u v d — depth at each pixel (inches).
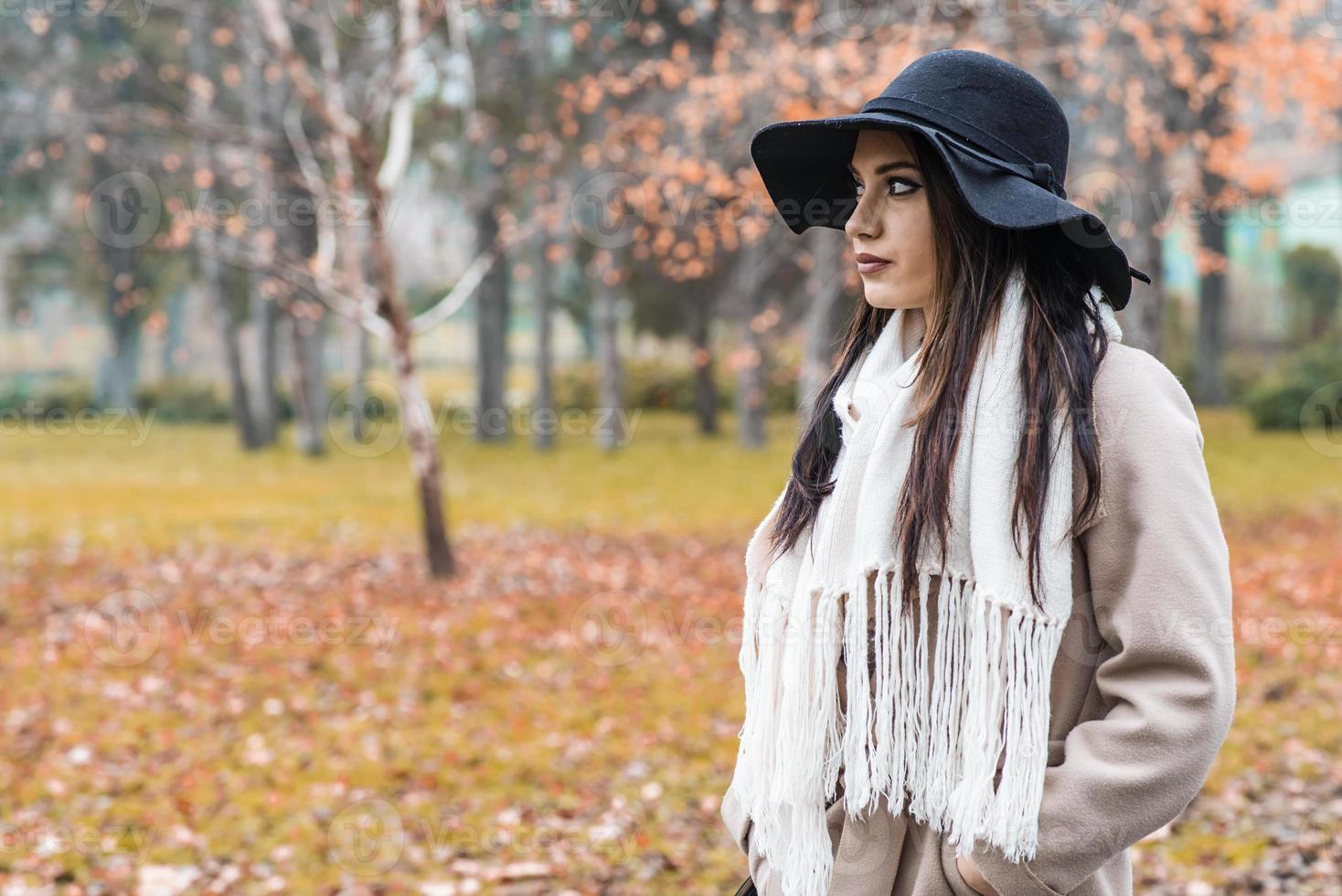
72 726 199.9
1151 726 39.6
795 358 629.9
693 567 340.5
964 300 43.9
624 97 410.6
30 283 840.3
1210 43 295.7
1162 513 40.8
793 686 45.6
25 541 364.2
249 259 309.4
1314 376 679.7
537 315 714.8
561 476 566.3
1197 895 126.6
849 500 45.3
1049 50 289.3
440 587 308.5
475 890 134.0
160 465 623.5
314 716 205.6
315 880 137.8
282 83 535.8
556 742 190.5
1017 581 41.5
